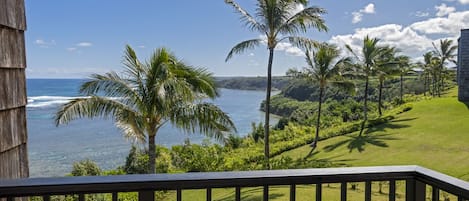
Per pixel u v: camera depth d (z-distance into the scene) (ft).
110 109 22.30
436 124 57.52
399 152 44.73
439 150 43.27
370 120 68.33
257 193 25.08
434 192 4.19
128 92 22.29
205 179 3.86
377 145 50.14
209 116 23.63
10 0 5.73
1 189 3.47
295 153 54.70
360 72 68.28
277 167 39.99
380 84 76.64
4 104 5.48
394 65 72.64
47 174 44.98
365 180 4.24
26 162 6.20
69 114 21.24
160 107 22.27
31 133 77.92
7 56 5.57
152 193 3.79
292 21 33.99
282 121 85.51
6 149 5.51
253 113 131.23
